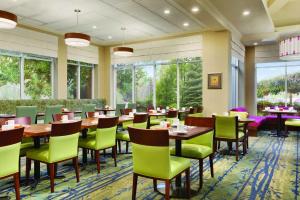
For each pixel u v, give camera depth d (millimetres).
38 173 3498
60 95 8703
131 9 6129
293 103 9609
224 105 7754
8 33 7129
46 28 7875
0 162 2432
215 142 4977
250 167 4172
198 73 8992
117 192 3082
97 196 2957
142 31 8227
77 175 3420
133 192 2688
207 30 8031
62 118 4195
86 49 9734
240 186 3289
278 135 7383
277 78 9891
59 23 7332
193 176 3711
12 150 2539
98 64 10336
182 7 5926
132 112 6070
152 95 9820
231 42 8086
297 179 3564
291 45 7578
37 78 8281
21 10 6219
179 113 7465
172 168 2561
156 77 9734
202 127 3527
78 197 2924
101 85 10477
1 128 3184
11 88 7609
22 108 5797
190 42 8484
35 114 6047
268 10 7223
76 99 9203
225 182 3441
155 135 2430
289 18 8367
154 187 3121
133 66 10242
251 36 8883
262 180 3521
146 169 2559
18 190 2631
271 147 5797
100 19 6938
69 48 9023
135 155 2625
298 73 9500
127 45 9961
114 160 4176
